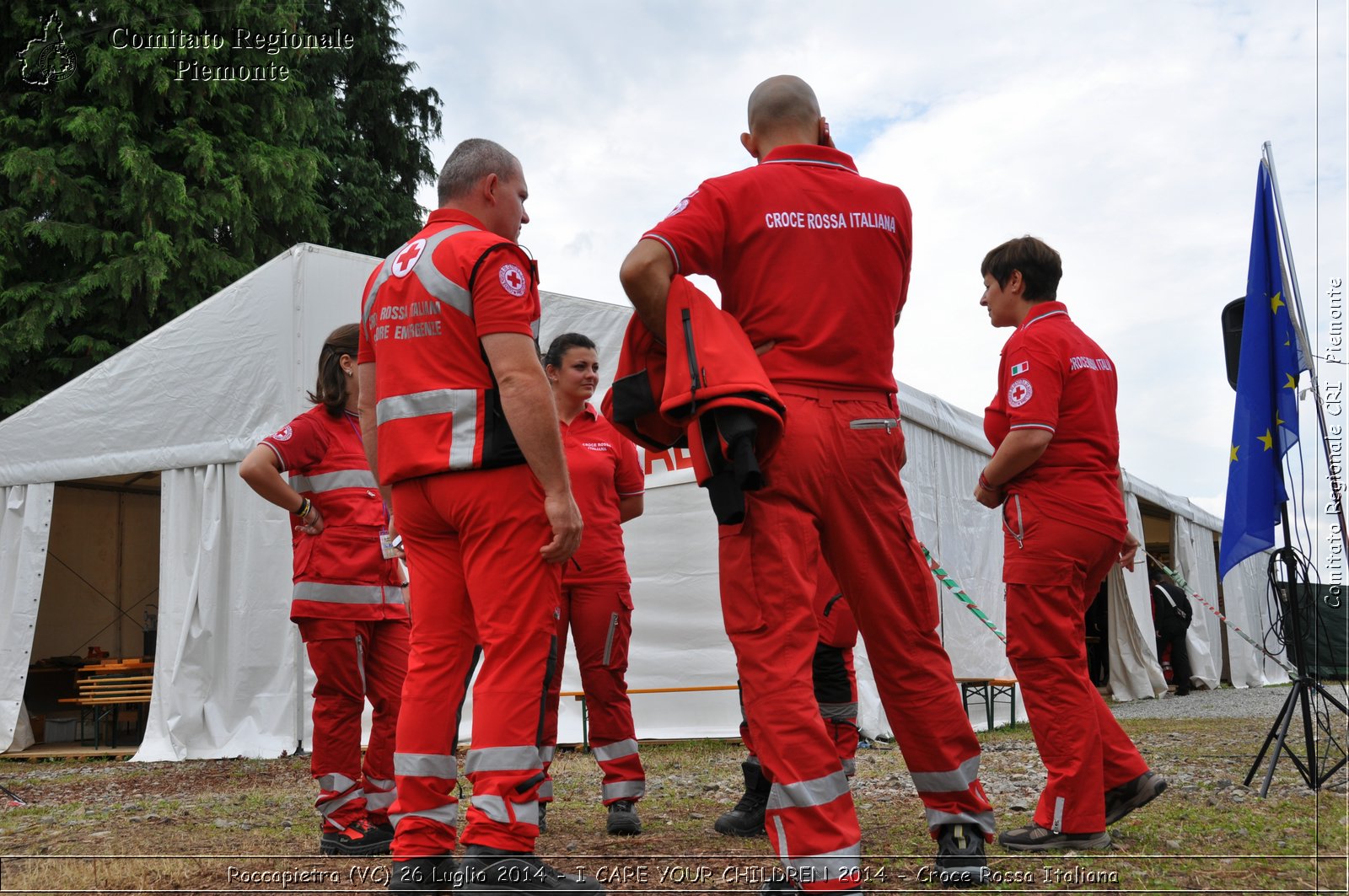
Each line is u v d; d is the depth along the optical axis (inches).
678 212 110.4
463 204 126.9
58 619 484.4
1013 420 144.1
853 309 110.8
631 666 349.1
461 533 115.2
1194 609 634.2
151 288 703.1
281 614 343.0
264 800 228.8
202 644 345.4
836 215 112.7
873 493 110.4
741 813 163.0
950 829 118.0
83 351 733.9
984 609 416.2
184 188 726.5
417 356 117.0
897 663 115.0
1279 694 568.1
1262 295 192.2
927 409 375.6
